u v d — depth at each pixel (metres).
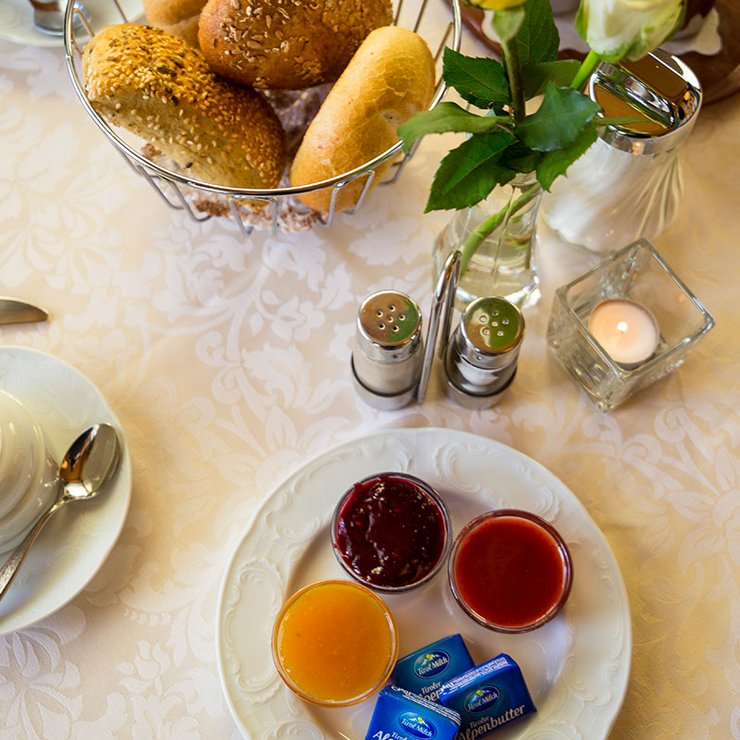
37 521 0.59
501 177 0.48
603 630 0.58
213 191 0.59
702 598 0.61
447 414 0.67
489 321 0.58
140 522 0.63
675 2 0.37
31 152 0.74
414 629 0.60
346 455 0.62
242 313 0.70
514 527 0.60
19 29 0.77
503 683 0.54
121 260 0.71
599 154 0.62
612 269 0.66
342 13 0.60
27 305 0.68
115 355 0.68
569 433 0.66
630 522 0.64
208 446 0.66
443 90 0.62
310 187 0.59
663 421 0.66
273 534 0.60
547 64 0.50
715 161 0.74
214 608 0.61
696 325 0.66
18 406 0.58
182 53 0.60
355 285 0.71
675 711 0.58
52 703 0.58
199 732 0.58
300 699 0.56
